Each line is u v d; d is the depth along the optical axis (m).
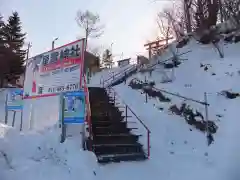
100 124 9.94
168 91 12.45
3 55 37.97
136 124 10.54
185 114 10.56
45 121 10.86
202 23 19.33
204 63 13.75
